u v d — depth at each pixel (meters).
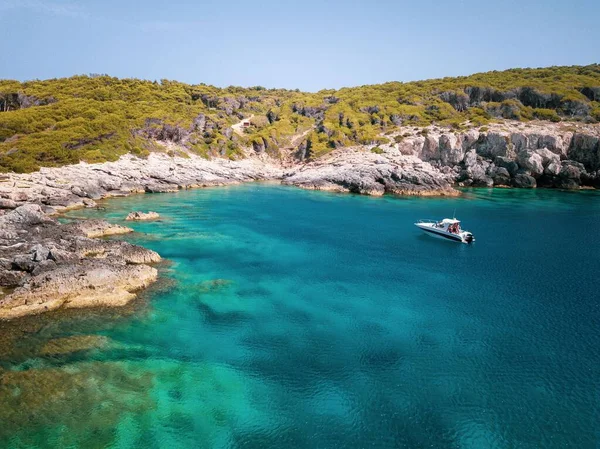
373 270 46.28
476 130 117.56
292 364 27.69
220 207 78.69
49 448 19.64
